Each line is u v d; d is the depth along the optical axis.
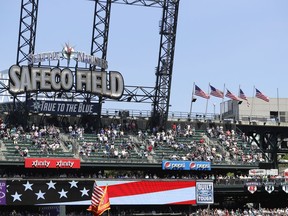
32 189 88.38
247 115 132.38
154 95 106.44
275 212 99.94
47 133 98.25
